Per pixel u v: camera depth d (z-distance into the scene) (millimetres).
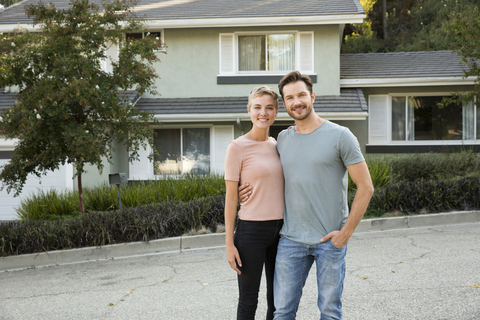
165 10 13391
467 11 10953
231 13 12766
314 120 2811
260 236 2836
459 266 5020
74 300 4766
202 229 7734
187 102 12469
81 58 7812
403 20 29500
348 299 4180
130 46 8336
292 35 12750
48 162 8047
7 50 7738
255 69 12906
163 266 6125
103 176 11773
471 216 7820
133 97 12289
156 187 10000
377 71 13203
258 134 2930
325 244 2684
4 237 7152
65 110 7812
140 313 4184
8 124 7523
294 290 2773
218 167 12547
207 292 4711
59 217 8961
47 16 8016
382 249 6141
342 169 2734
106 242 7332
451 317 3578
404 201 8312
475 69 10875
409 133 13281
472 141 12992
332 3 13289
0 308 4648
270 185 2842
